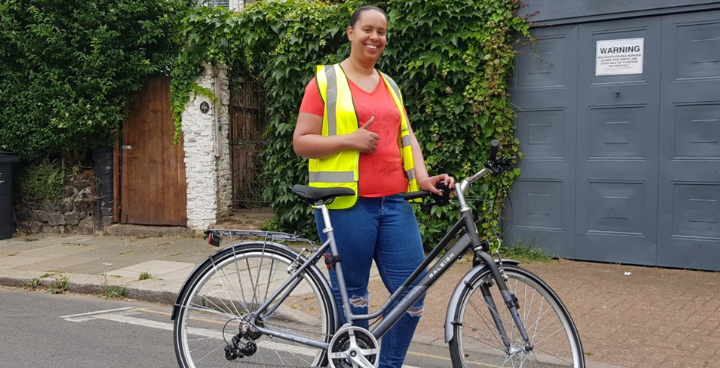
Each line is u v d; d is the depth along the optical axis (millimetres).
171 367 4285
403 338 3408
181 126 9586
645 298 5785
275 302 3357
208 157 9531
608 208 7195
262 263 3412
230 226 9430
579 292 6020
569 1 7199
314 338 3305
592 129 7234
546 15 7320
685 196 6824
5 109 9820
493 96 7551
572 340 3291
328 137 3197
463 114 7625
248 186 10172
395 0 7762
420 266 3303
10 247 9164
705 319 5145
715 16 6574
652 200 6977
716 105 6629
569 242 7410
